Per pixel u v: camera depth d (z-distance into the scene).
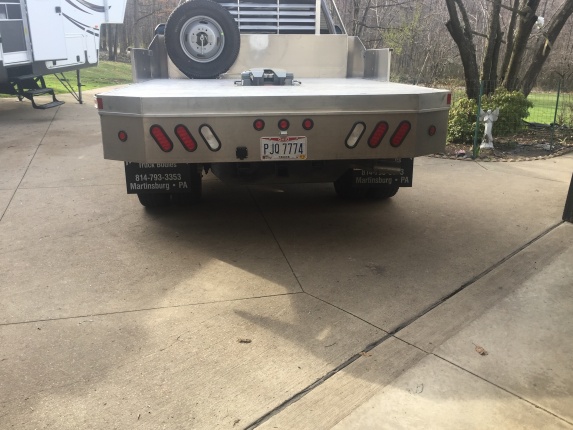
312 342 3.12
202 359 2.95
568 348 3.05
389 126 3.94
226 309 3.49
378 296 3.67
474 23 23.98
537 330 3.24
